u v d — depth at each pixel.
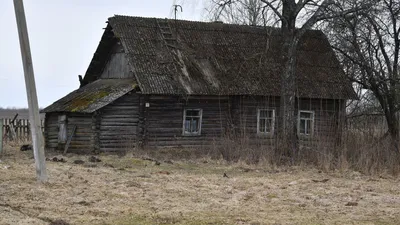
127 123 25.78
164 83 26.00
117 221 11.13
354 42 25.86
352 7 23.30
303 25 23.22
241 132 25.23
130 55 26.52
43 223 10.78
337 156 21.86
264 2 22.86
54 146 27.45
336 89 28.75
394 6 25.34
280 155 21.89
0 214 11.27
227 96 27.59
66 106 26.45
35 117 15.14
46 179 15.24
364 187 16.42
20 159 21.30
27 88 15.08
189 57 28.00
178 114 26.67
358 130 23.11
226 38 29.83
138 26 28.25
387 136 22.88
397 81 25.66
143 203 12.91
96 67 30.17
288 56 23.33
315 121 28.83
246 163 21.45
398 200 14.26
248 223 11.20
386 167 20.22
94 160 21.50
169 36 28.61
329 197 14.52
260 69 28.50
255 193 14.73
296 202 13.68
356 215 12.32
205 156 23.30
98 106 24.92
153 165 20.75
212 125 27.42
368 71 25.97
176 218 11.49
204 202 13.30
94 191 14.09
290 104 23.23
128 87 25.78
